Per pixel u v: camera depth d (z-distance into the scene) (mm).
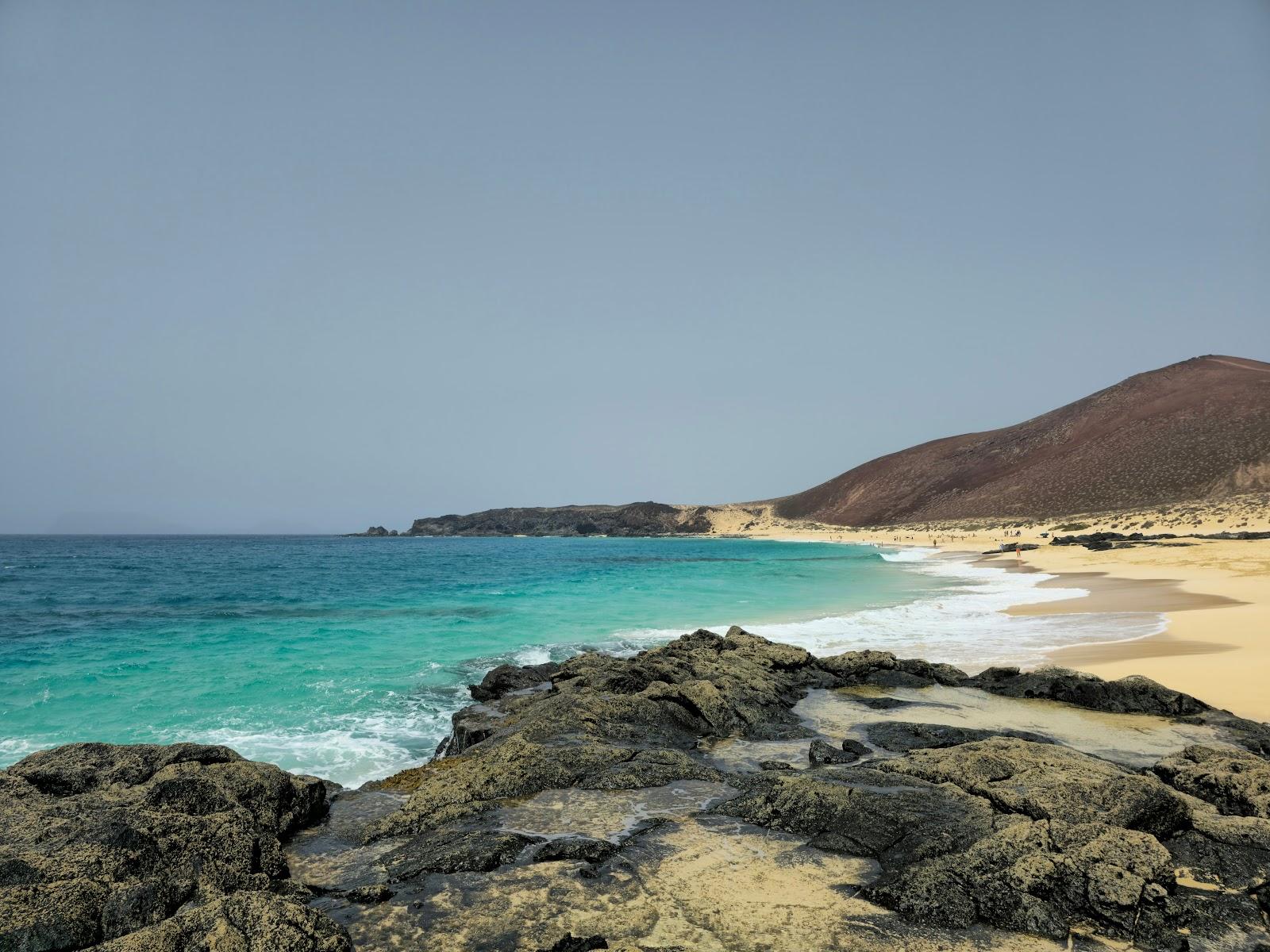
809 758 10164
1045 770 7988
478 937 5445
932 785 8094
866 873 6414
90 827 6242
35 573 57844
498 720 12156
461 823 7715
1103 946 5348
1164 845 6668
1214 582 32375
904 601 32062
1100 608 26125
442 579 50250
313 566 69688
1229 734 10742
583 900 5965
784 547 121438
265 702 14945
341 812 8391
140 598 36625
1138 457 127250
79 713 14023
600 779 8875
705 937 5410
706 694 12039
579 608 30891
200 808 6996
